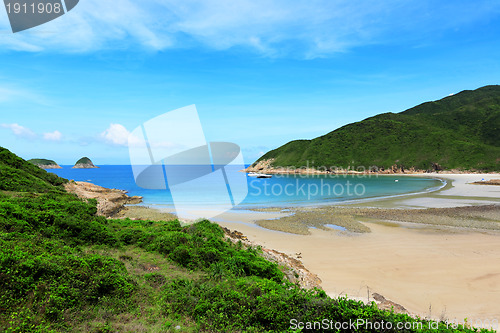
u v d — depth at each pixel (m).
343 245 19.39
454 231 23.08
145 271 10.16
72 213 14.34
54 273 6.90
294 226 25.42
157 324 6.40
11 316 5.41
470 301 11.55
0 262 6.46
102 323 6.05
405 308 11.01
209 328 6.35
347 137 145.75
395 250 18.11
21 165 27.91
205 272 10.78
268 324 6.53
